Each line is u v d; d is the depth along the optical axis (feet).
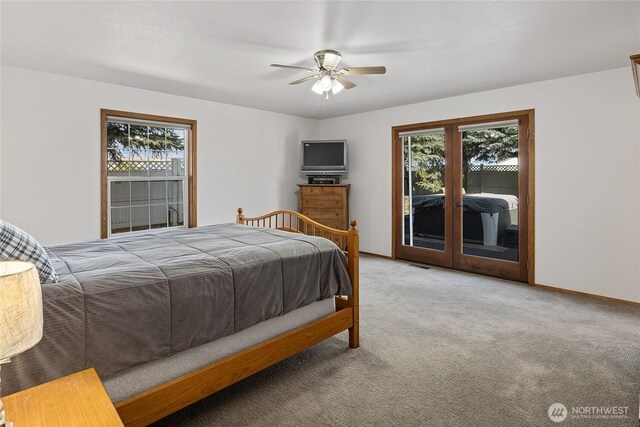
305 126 20.15
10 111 11.12
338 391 6.69
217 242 8.27
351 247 8.39
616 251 11.59
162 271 5.72
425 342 8.70
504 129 14.05
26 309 2.85
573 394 6.53
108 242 8.39
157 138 14.83
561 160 12.55
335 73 9.81
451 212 15.78
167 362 5.52
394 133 17.40
